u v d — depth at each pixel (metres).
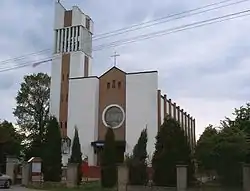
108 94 61.50
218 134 34.56
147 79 59.12
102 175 32.81
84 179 39.19
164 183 30.59
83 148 59.50
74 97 62.25
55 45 66.56
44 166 36.53
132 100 59.19
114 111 60.62
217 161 29.67
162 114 61.88
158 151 31.83
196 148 37.97
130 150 57.03
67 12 67.88
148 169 32.19
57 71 65.19
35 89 75.75
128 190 30.73
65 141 59.00
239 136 30.86
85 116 60.84
